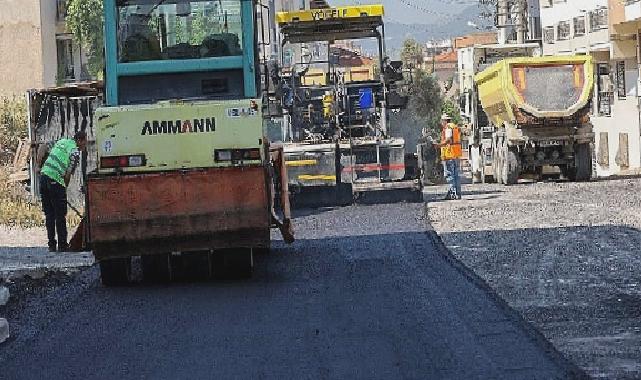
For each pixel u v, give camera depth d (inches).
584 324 392.8
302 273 557.9
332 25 1033.5
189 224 522.3
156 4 586.6
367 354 354.3
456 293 466.3
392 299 459.2
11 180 1127.0
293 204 981.2
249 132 532.4
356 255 617.0
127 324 432.1
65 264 633.6
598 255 570.3
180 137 531.5
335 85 1035.9
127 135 531.8
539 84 1225.4
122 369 349.4
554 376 315.3
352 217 849.5
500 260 565.6
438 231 713.6
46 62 1895.9
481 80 1390.3
